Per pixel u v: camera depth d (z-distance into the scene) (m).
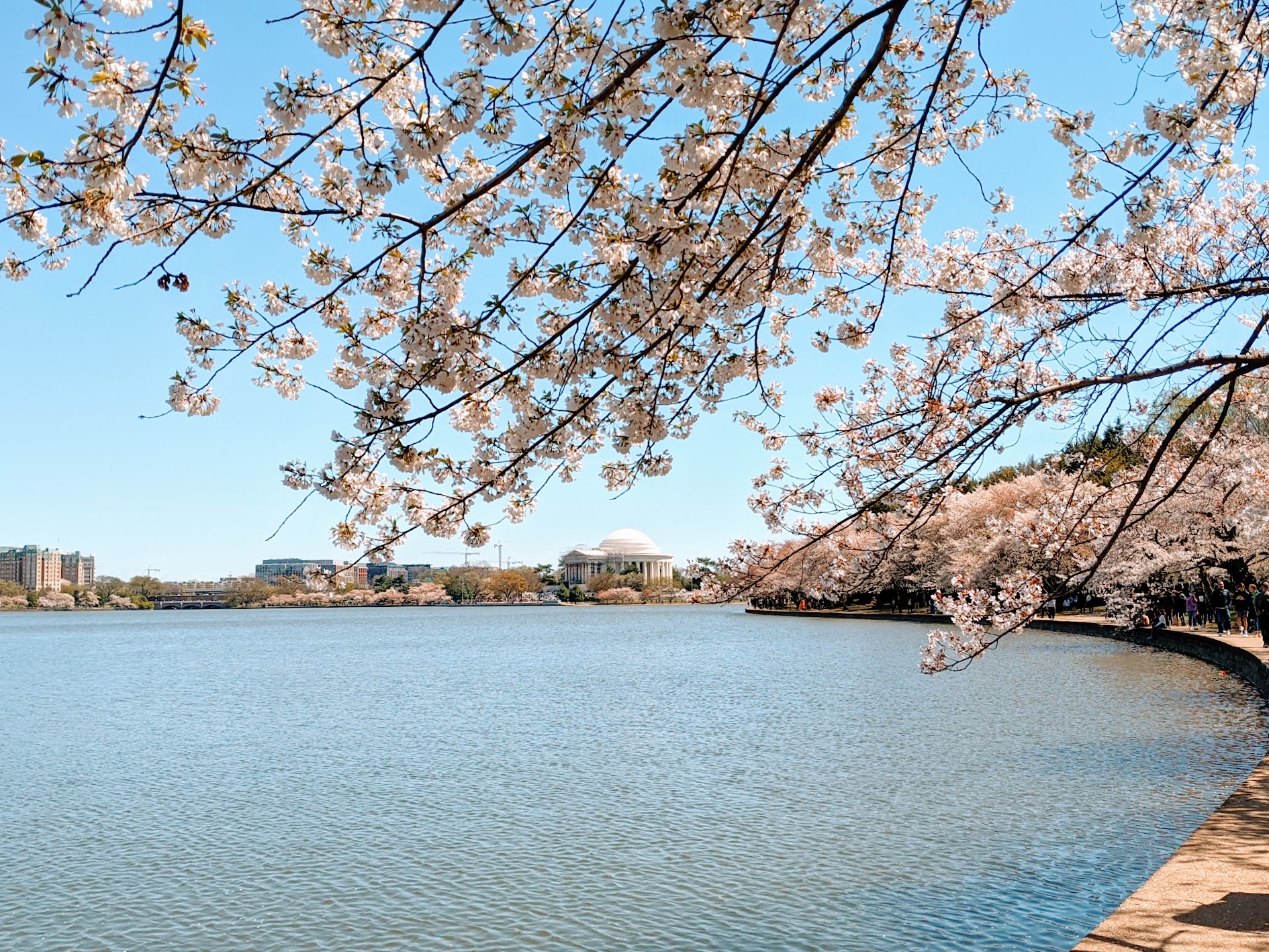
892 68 7.72
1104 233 10.80
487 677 46.84
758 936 11.12
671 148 6.22
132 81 5.05
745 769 20.53
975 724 24.58
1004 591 12.95
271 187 6.11
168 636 105.12
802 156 6.23
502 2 5.41
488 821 16.81
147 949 11.58
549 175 5.95
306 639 93.69
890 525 11.13
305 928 12.09
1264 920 7.05
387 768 22.20
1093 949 6.52
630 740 25.17
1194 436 19.61
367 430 6.54
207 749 25.94
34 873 14.55
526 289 7.16
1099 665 37.31
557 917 12.04
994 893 11.98
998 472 80.94
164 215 5.96
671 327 6.93
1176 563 39.12
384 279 7.18
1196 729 21.67
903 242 8.65
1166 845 13.41
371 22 5.48
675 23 5.48
